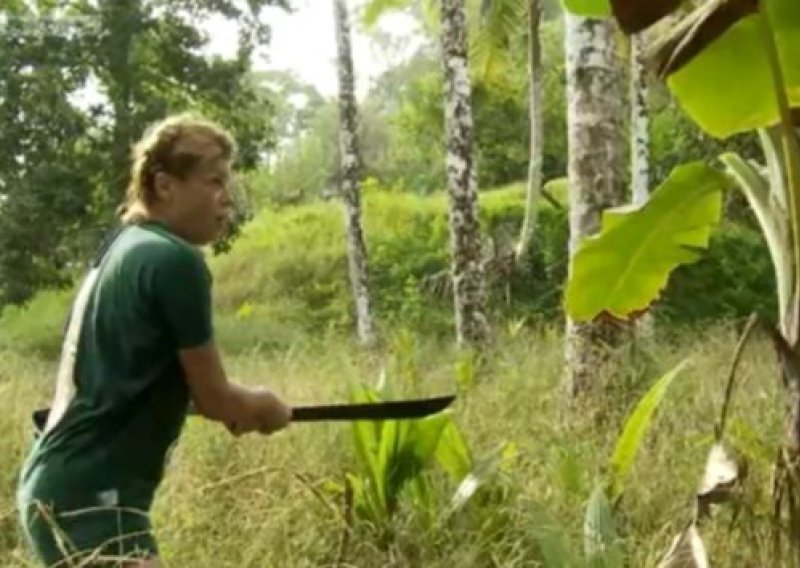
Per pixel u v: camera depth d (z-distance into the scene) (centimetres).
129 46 1884
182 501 555
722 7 371
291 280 2459
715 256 1833
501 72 1473
